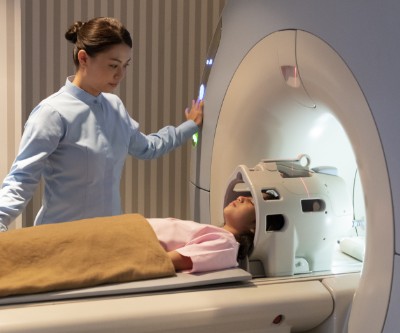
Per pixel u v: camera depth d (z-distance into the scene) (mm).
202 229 1756
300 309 1538
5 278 1463
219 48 2225
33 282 1437
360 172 1440
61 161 2010
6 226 1835
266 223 1709
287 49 1728
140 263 1564
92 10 2883
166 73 3053
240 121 2041
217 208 2152
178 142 2338
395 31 1312
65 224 1656
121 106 2182
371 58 1378
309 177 1793
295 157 1966
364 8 1406
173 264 1632
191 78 3100
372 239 1394
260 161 1944
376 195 1372
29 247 1530
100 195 2070
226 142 2113
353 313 1462
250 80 1968
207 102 2281
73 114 1995
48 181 2049
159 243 1668
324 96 1597
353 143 1461
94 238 1590
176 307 1421
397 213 1312
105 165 2066
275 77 1828
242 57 2018
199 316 1435
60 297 1441
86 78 2014
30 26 2801
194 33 3078
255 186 1708
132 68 2996
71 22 2857
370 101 1377
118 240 1604
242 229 1854
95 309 1384
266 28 1867
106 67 1962
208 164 2232
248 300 1487
